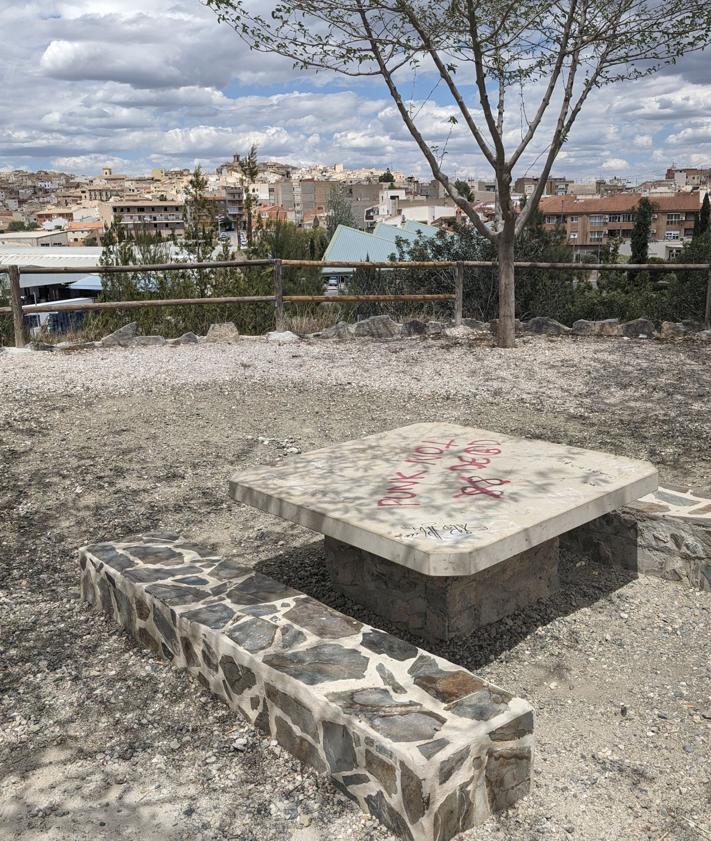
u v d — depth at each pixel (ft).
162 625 10.57
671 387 26.50
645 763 8.86
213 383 27.55
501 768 7.79
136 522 15.81
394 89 30.19
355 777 7.86
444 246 46.44
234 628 9.65
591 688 10.36
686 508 13.46
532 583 12.27
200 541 14.98
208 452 20.18
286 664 8.77
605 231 298.97
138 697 9.98
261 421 23.04
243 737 9.10
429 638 11.34
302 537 15.17
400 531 9.98
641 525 13.33
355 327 37.11
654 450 19.79
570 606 12.43
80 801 8.24
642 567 13.47
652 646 11.35
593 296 58.90
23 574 13.53
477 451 13.75
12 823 7.95
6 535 15.17
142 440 21.13
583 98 30.14
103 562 11.93
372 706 7.91
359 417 23.54
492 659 10.97
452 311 44.21
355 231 101.91
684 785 8.50
